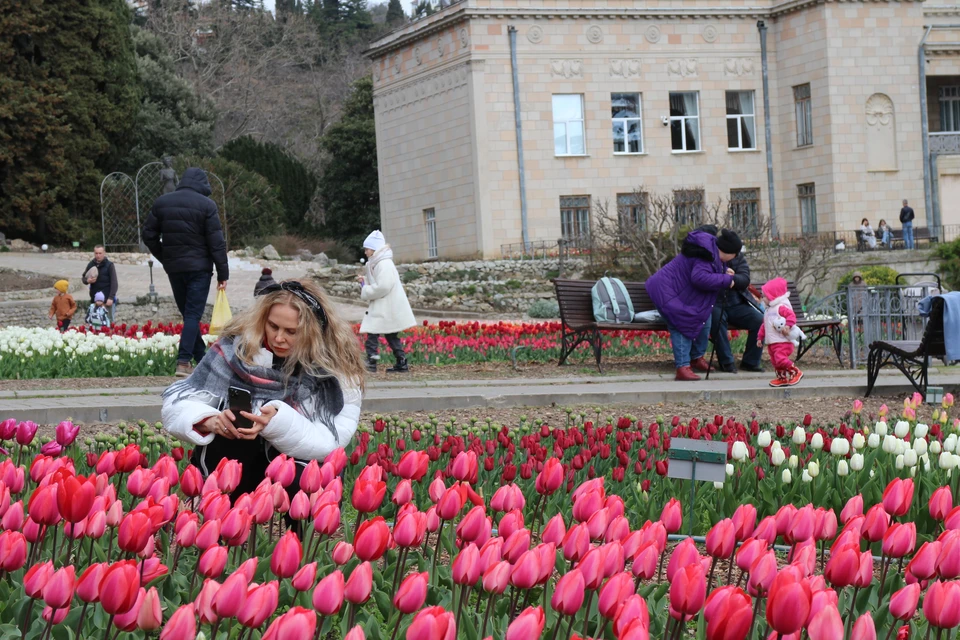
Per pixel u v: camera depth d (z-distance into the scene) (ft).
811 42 135.54
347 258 160.15
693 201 121.08
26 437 18.54
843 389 40.50
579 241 117.19
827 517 13.26
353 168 179.63
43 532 13.33
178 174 141.18
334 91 236.02
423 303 110.22
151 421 30.86
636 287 49.67
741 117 139.64
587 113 133.49
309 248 155.12
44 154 134.92
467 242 133.08
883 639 12.92
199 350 41.37
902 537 11.84
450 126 134.10
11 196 133.08
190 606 9.31
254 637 11.87
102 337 46.29
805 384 41.27
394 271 44.68
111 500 13.47
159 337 46.68
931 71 140.36
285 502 14.47
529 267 114.62
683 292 43.21
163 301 96.63
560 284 47.93
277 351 17.38
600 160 133.80
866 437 24.82
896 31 136.36
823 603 9.45
